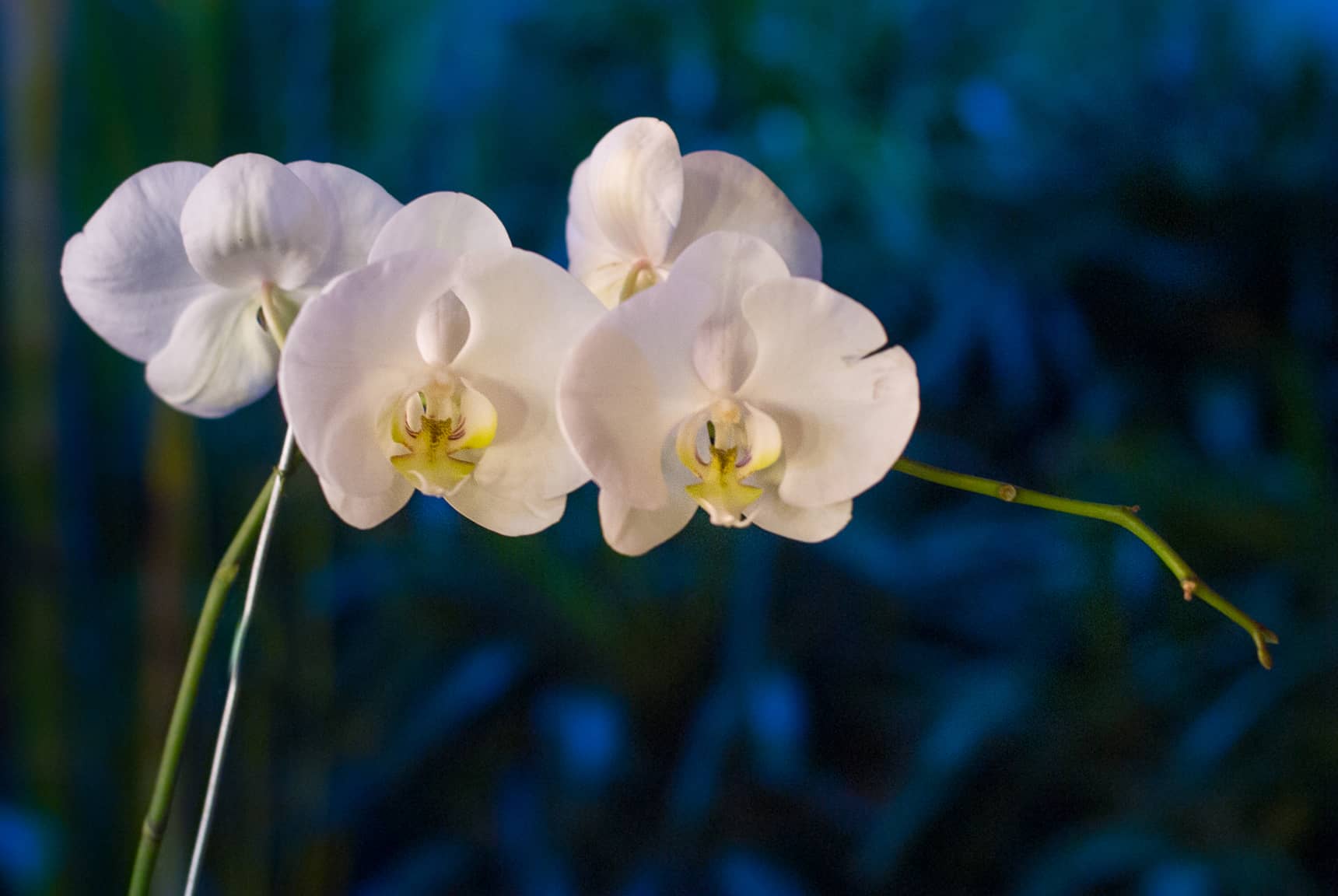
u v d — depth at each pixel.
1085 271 2.88
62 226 1.89
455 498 1.35
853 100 2.75
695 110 2.76
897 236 2.57
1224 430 2.61
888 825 2.21
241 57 2.01
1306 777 2.23
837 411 1.35
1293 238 2.77
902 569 2.52
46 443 1.79
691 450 1.35
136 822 1.84
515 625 2.47
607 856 2.36
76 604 1.97
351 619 2.49
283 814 2.15
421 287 1.32
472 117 2.72
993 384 2.91
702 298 1.33
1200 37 2.85
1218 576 2.48
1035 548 2.62
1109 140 2.81
